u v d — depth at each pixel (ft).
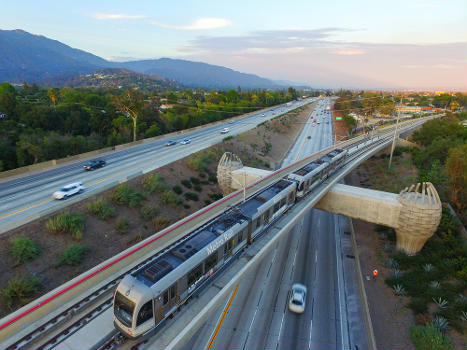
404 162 222.69
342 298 96.48
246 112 413.18
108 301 63.46
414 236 110.32
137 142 212.84
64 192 112.88
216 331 80.89
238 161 159.63
